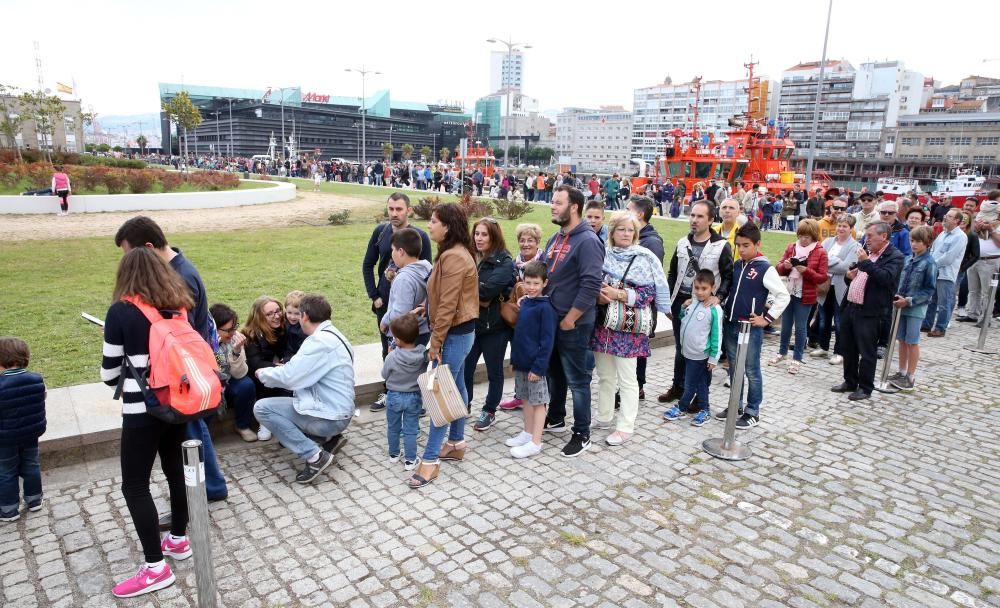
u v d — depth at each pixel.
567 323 4.78
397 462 4.95
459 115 177.50
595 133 161.75
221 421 5.32
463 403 4.56
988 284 10.45
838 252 7.87
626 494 4.52
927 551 3.90
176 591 3.39
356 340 7.67
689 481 4.74
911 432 5.83
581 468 4.92
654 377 7.34
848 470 5.00
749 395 5.82
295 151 121.12
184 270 3.79
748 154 34.00
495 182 37.88
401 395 4.68
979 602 3.43
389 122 158.62
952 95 125.81
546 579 3.53
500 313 5.39
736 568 3.67
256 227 19.84
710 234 6.26
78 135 72.44
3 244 14.94
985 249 10.51
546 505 4.34
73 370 6.33
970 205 12.34
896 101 105.19
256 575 3.53
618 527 4.08
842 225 7.84
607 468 4.93
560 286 4.96
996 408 6.52
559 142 168.50
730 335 5.85
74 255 13.51
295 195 33.06
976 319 10.73
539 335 4.87
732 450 5.20
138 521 3.29
